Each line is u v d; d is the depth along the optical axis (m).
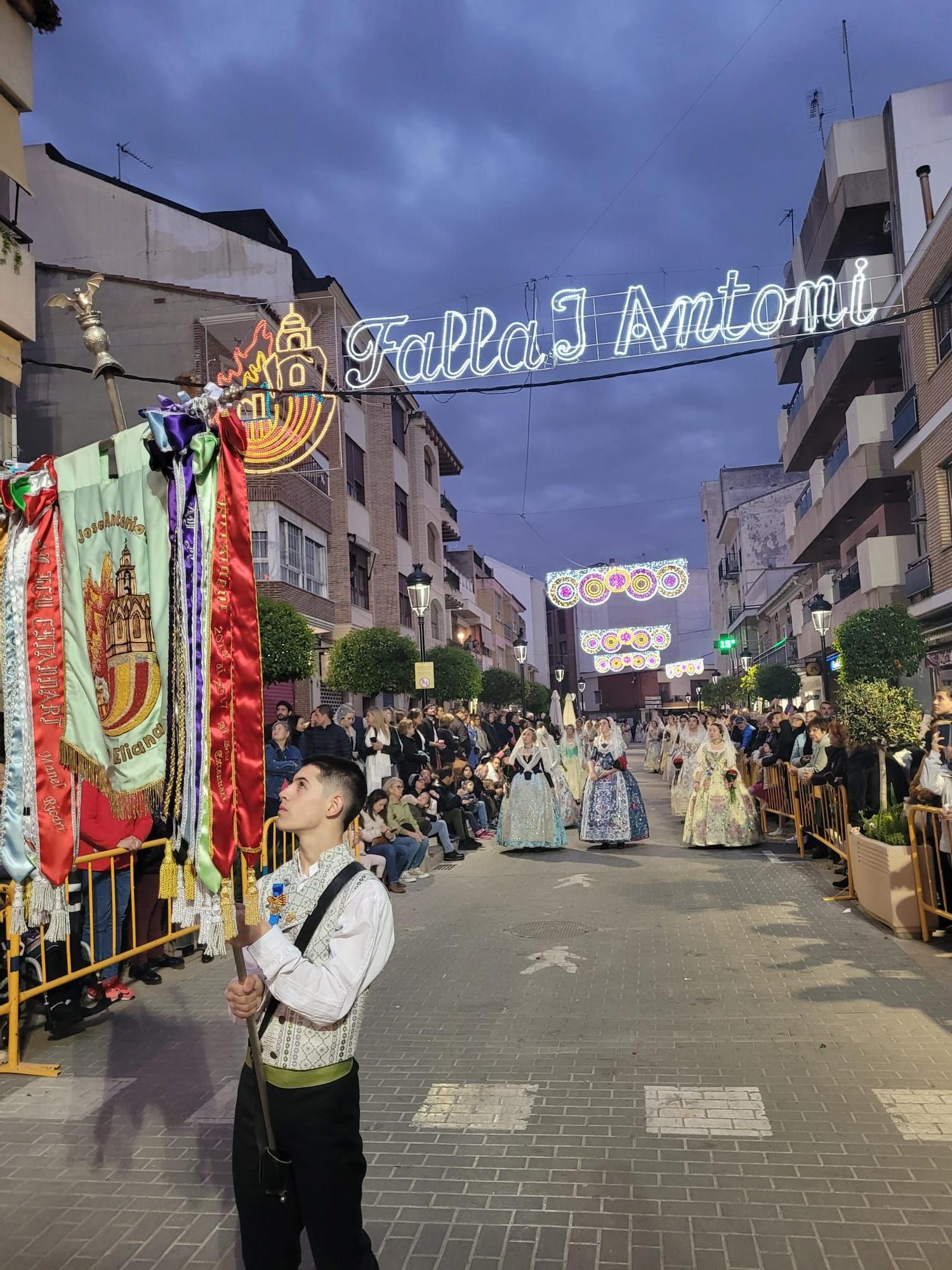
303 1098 2.42
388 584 29.39
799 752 12.43
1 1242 3.39
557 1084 4.62
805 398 29.95
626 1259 3.13
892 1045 4.95
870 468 23.50
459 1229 3.34
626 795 13.34
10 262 11.57
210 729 2.51
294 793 2.62
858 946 6.99
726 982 6.23
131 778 2.71
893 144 22.70
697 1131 4.05
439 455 38.91
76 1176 3.88
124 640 2.77
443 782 14.05
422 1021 5.68
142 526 2.76
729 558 58.00
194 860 2.46
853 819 9.65
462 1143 4.02
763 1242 3.20
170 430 2.62
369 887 2.52
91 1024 5.94
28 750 2.95
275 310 22.20
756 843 12.68
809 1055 4.86
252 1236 2.47
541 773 13.55
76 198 22.45
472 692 27.36
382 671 19.70
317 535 23.44
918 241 21.02
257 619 2.68
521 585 82.31
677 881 10.21
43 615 2.91
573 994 6.11
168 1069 5.09
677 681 78.06
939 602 19.72
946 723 8.89
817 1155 3.79
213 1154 4.04
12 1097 4.76
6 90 11.67
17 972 5.23
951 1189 3.48
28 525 2.95
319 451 24.09
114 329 20.91
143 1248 3.32
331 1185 2.43
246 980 2.37
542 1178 3.69
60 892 2.92
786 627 44.53
